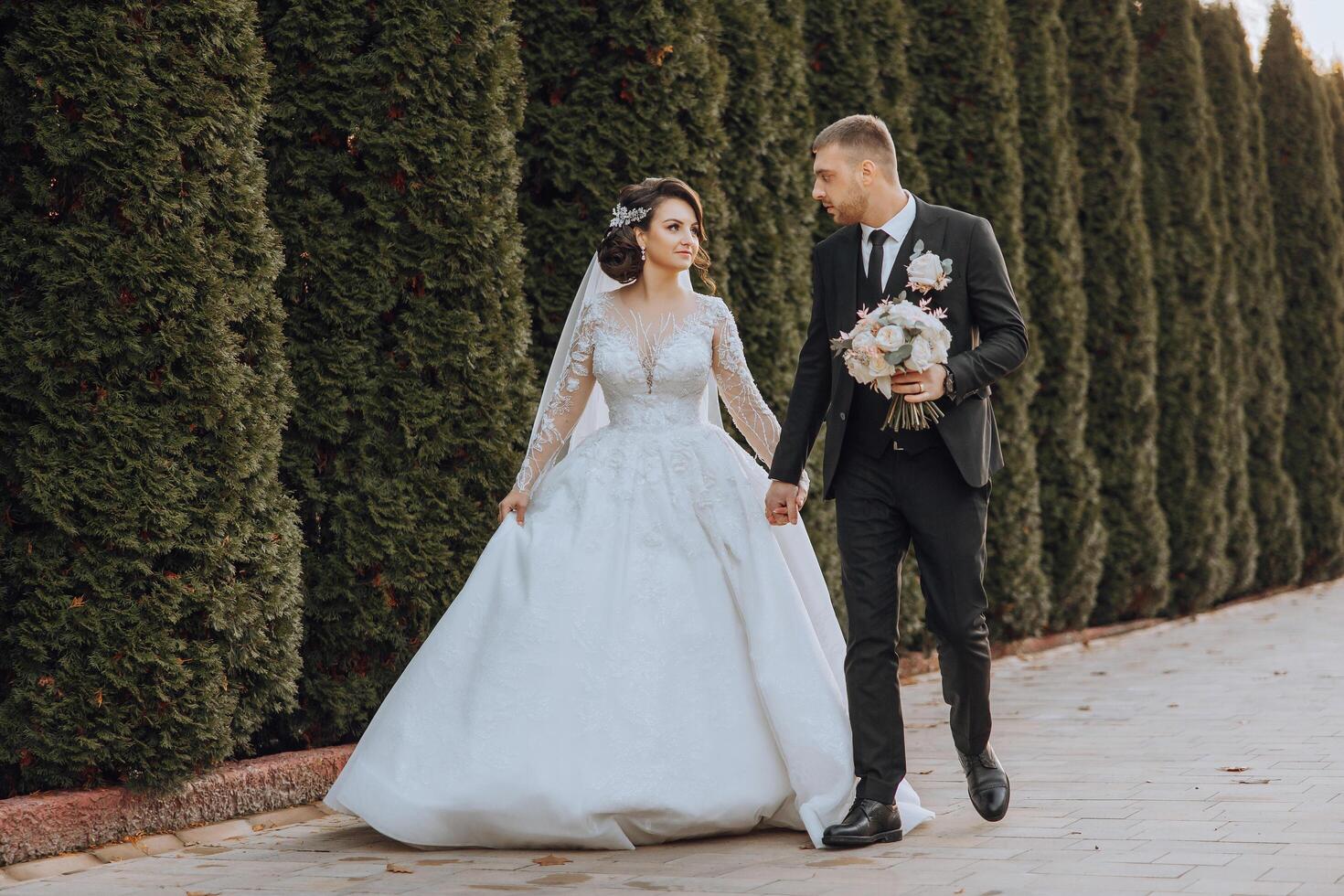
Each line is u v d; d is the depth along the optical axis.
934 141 10.02
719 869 3.95
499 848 4.31
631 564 4.59
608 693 4.39
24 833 4.25
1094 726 6.72
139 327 4.70
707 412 5.25
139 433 4.65
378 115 5.70
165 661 4.65
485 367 5.88
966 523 4.25
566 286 6.86
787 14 8.29
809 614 4.80
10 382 4.55
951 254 4.31
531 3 6.90
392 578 5.70
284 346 5.61
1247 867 3.77
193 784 4.78
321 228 5.66
